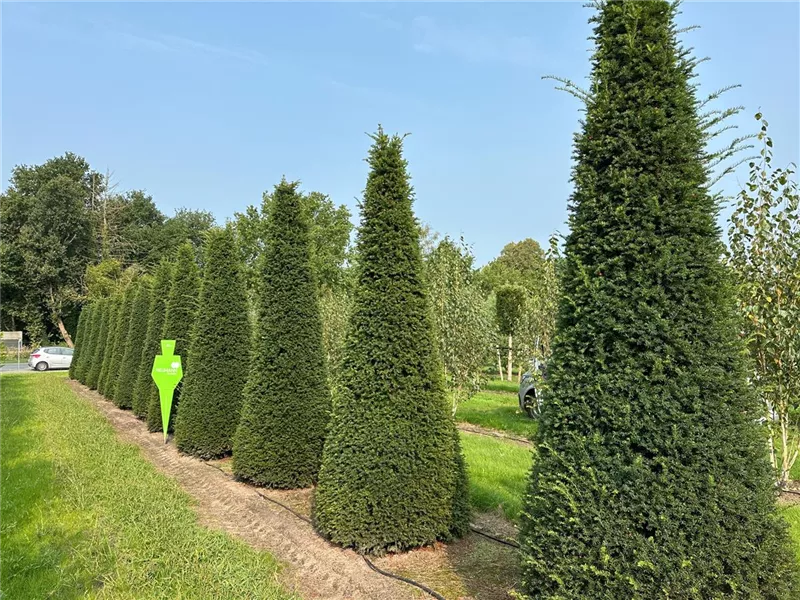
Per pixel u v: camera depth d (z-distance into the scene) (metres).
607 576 2.85
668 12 3.32
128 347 14.89
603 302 3.13
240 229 27.30
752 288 6.18
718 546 2.71
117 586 4.12
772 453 6.54
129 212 52.06
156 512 5.73
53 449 9.10
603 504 2.94
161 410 11.27
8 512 5.98
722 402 2.85
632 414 2.96
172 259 48.53
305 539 5.24
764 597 2.74
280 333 7.34
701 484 2.77
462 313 10.41
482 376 11.03
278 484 7.05
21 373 28.14
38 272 40.47
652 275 3.04
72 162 48.88
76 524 5.61
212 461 8.84
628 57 3.29
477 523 5.64
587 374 3.14
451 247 11.23
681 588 2.71
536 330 11.02
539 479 3.27
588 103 3.45
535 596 3.20
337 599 4.08
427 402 5.07
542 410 3.39
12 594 4.10
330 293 16.56
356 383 5.13
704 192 3.12
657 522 2.79
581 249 3.35
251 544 5.16
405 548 4.91
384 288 5.23
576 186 3.44
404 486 4.87
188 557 4.55
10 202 41.81
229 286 9.44
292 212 7.65
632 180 3.15
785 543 2.84
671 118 3.17
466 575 4.42
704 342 2.93
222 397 9.00
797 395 6.22
